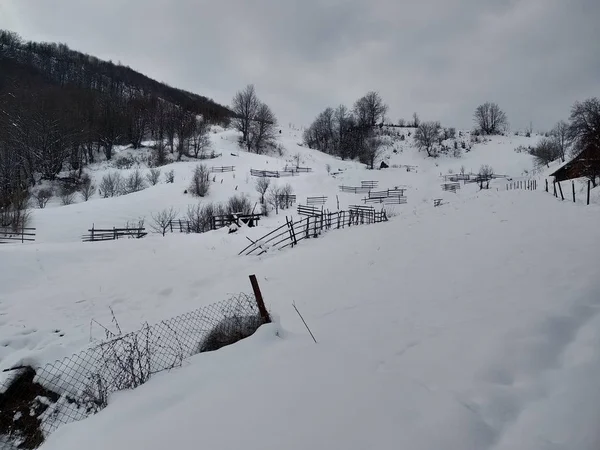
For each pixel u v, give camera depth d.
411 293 7.72
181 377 5.11
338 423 3.46
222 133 82.44
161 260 13.32
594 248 8.94
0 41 107.69
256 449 3.25
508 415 3.54
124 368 5.75
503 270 8.29
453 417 3.42
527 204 18.70
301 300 8.34
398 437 3.20
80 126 56.00
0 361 7.34
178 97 123.44
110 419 4.29
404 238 13.42
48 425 5.76
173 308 9.57
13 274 11.34
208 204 33.56
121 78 120.00
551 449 3.03
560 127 64.38
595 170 22.00
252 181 45.97
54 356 7.04
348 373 4.38
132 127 67.94
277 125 108.44
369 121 98.00
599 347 4.53
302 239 16.14
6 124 48.22
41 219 27.98
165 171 48.59
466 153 77.75
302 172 56.72
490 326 5.46
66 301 10.10
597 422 3.27
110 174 44.75
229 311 8.01
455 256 10.10
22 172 46.19
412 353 4.87
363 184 50.00
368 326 6.16
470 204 21.97
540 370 4.27
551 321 5.36
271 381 4.39
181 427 3.75
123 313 9.56
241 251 14.48
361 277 9.49
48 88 72.19
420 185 49.75
